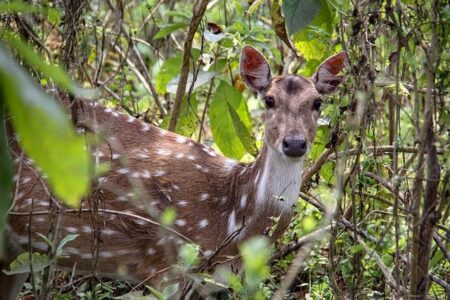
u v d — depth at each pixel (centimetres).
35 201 868
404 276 775
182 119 1110
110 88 1192
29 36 855
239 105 1116
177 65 1120
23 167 864
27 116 251
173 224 895
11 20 851
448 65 736
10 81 249
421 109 904
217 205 914
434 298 843
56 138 253
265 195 892
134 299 718
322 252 980
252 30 1127
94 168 812
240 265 891
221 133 1127
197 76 1077
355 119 763
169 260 887
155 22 1208
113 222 889
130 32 1195
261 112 1312
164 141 954
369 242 877
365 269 827
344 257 834
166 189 906
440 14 716
